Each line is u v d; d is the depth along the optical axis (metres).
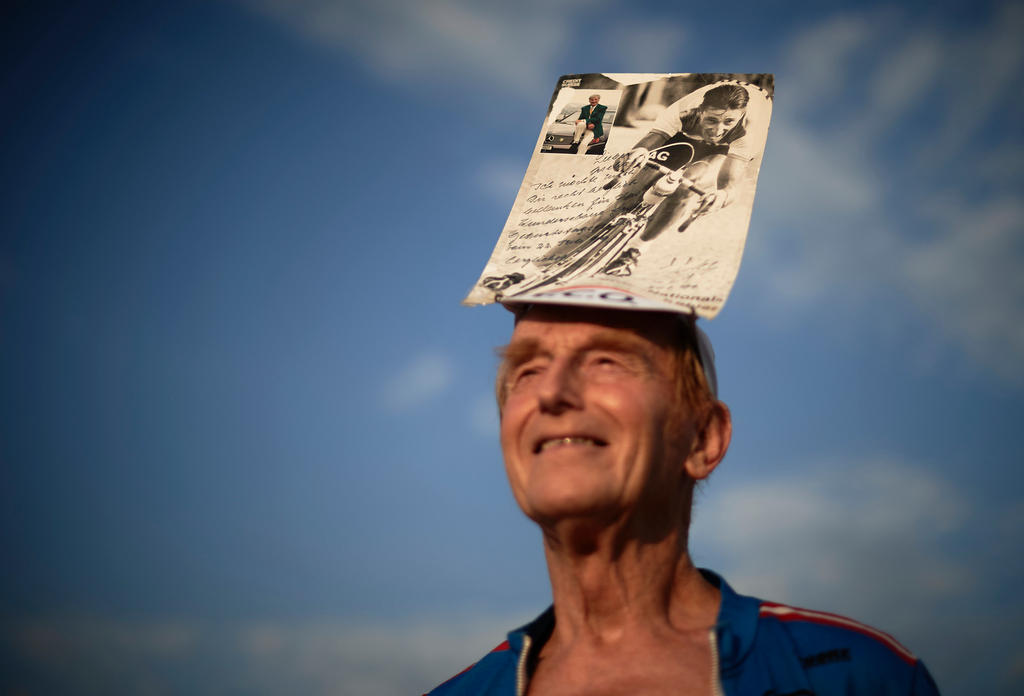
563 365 2.27
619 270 2.41
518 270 2.57
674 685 2.04
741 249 2.33
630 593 2.23
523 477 2.29
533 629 2.38
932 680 2.05
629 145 2.78
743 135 2.63
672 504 2.29
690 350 2.40
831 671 1.98
